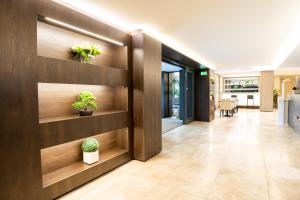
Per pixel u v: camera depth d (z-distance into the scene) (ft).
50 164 8.10
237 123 23.75
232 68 31.94
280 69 33.09
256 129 19.84
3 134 5.55
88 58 8.87
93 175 8.64
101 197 7.32
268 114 32.81
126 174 9.27
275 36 12.85
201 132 18.57
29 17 6.11
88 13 8.48
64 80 7.20
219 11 8.81
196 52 17.76
